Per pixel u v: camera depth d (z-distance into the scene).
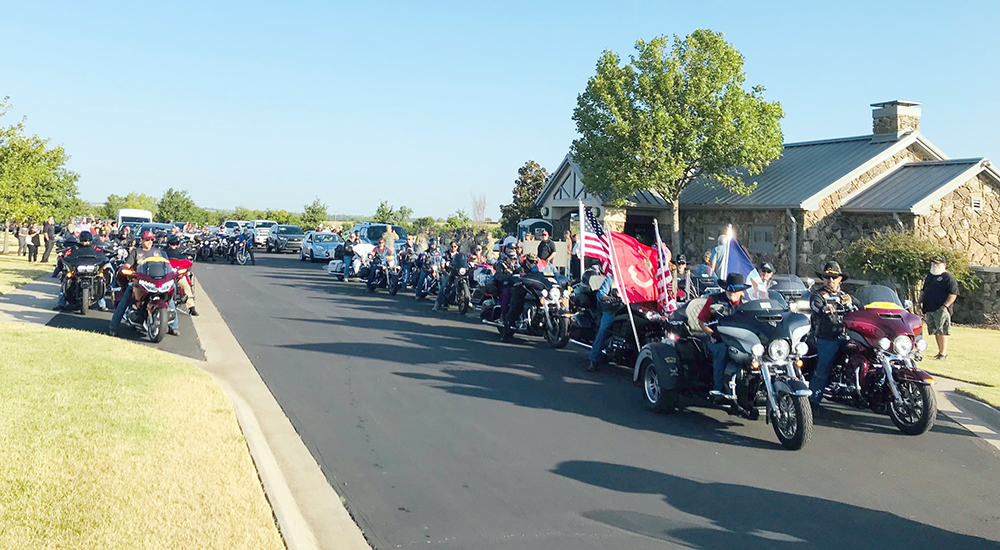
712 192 26.81
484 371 11.34
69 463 5.94
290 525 5.25
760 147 23.59
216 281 24.09
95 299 15.76
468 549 5.25
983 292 18.97
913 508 6.27
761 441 8.16
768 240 24.27
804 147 27.94
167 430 7.03
